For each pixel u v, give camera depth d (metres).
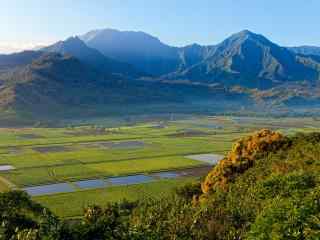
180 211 32.62
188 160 161.38
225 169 59.31
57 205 100.25
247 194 36.62
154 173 138.38
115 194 110.94
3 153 175.12
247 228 27.08
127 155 171.50
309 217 24.09
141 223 29.19
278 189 34.84
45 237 28.39
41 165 150.75
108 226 29.31
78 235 28.77
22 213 46.47
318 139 60.00
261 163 56.41
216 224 28.02
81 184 123.81
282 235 23.17
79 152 178.62
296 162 50.59
